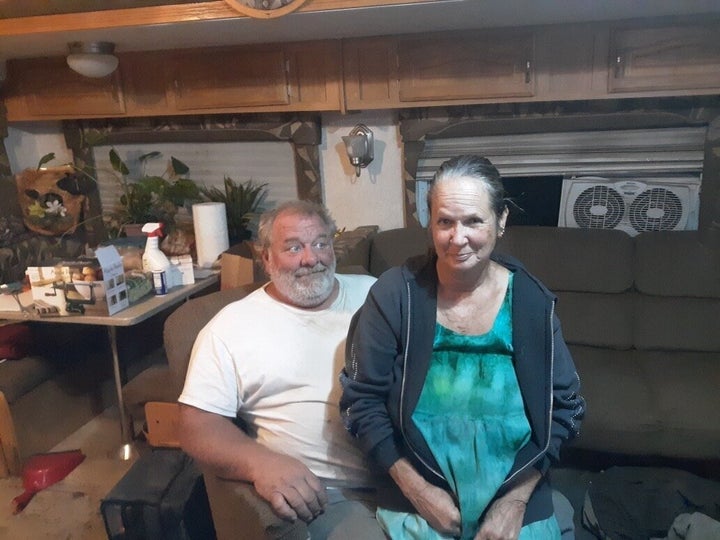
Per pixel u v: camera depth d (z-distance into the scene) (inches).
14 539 85.0
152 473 77.5
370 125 119.0
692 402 83.4
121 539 74.8
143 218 121.7
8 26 94.4
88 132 132.2
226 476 58.9
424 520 55.9
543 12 86.2
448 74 103.2
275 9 83.2
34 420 102.5
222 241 114.5
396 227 123.4
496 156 114.4
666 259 100.8
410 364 56.0
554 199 114.9
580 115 107.2
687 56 93.4
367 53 105.7
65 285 89.9
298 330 67.5
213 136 126.1
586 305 103.4
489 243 53.6
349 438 65.7
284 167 126.4
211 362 65.0
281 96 111.4
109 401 120.3
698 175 107.5
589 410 84.5
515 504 54.6
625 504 78.0
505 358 55.4
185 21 87.5
